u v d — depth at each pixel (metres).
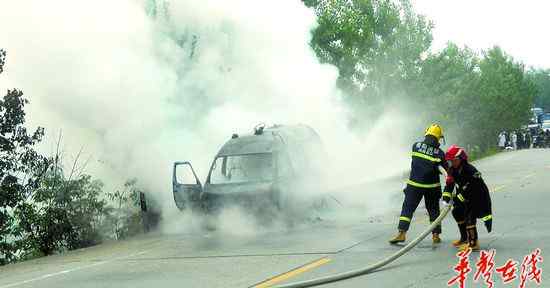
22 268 13.63
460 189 11.31
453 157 11.23
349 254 11.71
